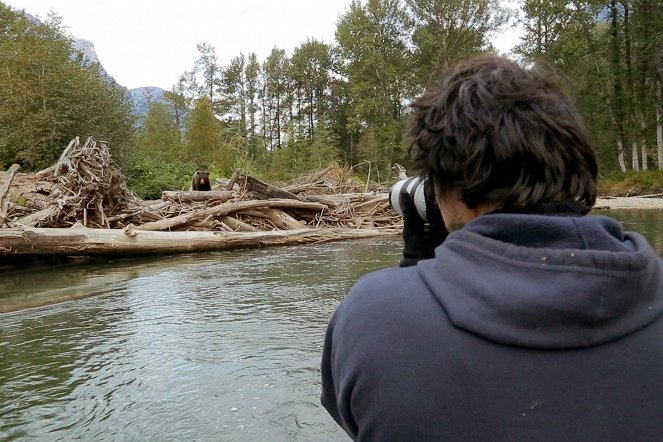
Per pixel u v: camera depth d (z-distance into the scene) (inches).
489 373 25.0
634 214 631.8
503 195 29.2
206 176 518.9
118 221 372.8
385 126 1578.5
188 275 257.8
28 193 417.4
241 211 417.7
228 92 2556.6
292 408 102.9
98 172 364.8
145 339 149.8
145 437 93.1
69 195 352.5
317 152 1617.9
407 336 26.6
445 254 28.9
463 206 31.9
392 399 25.9
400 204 41.3
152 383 116.8
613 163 1320.1
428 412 25.3
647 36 1088.8
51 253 290.0
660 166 1138.0
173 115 2266.2
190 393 111.0
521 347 25.0
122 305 194.4
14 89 836.6
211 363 128.3
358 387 27.1
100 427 97.0
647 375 25.0
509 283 25.6
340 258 311.1
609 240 26.7
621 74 1160.8
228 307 187.6
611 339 25.1
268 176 1353.3
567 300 24.2
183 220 377.1
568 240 26.6
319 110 2471.7
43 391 114.0
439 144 31.2
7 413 103.4
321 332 152.9
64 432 95.5
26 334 157.9
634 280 24.8
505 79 30.7
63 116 840.3
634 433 24.4
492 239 27.5
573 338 24.8
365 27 1600.6
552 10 1134.4
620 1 1135.6
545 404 24.5
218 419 99.1
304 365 125.9
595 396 24.6
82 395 111.3
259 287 223.8
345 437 91.7
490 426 24.6
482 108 29.8
